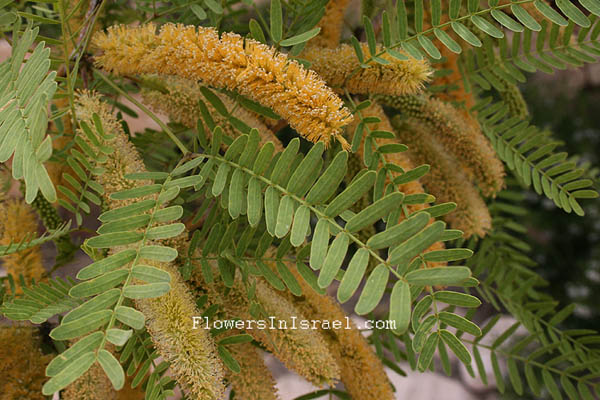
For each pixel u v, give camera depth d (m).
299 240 0.34
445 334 0.33
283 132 0.82
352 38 0.41
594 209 0.93
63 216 0.51
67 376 0.30
